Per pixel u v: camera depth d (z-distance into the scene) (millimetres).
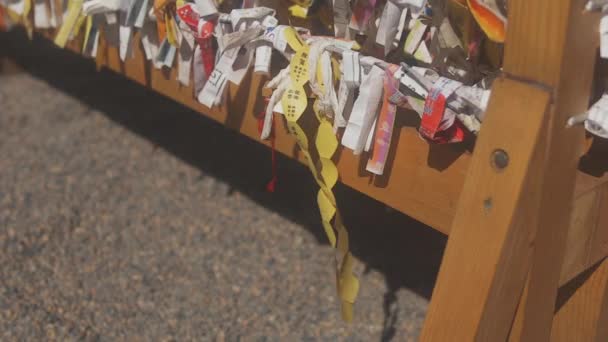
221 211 3104
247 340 2527
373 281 2738
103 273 2779
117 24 2469
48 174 3402
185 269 2799
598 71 1839
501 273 1752
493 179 1735
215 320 2594
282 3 2150
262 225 3002
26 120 3908
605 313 2016
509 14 1698
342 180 2051
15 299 2656
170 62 2318
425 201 1920
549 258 1809
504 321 1801
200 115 3955
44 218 3057
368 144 1928
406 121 1939
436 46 1928
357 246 2889
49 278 2754
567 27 1657
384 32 1923
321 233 2953
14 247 2887
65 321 2580
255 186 3283
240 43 2045
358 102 1908
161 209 3123
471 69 1904
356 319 2594
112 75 4457
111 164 3482
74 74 4492
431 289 2705
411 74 1840
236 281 2744
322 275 2762
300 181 3330
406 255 2854
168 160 3506
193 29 2154
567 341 2059
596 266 1986
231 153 3574
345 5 2051
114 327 2566
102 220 3049
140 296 2684
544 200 1748
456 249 1779
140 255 2861
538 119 1691
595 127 1748
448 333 1796
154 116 3943
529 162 1702
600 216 1885
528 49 1692
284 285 2727
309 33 2107
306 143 1967
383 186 1982
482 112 1792
